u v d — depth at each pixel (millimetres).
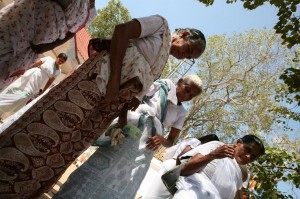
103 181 2566
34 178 2061
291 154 6344
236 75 23266
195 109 23891
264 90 22109
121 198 2639
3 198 1983
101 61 2201
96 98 2186
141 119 2834
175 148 4359
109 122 2402
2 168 1934
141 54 2346
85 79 2168
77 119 2137
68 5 2408
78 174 2547
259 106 22016
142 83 2350
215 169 3383
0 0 7902
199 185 3199
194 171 3244
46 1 2338
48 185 2191
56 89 2117
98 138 2652
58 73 6023
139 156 2773
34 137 2010
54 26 2371
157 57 2436
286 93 8172
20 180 2000
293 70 4938
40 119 2037
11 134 1966
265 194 5938
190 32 2641
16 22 2232
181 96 3252
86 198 2490
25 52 2420
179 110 3291
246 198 5082
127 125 2750
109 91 2186
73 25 2576
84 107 2150
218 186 3348
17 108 5453
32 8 2273
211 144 3617
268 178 5996
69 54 12891
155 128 2928
